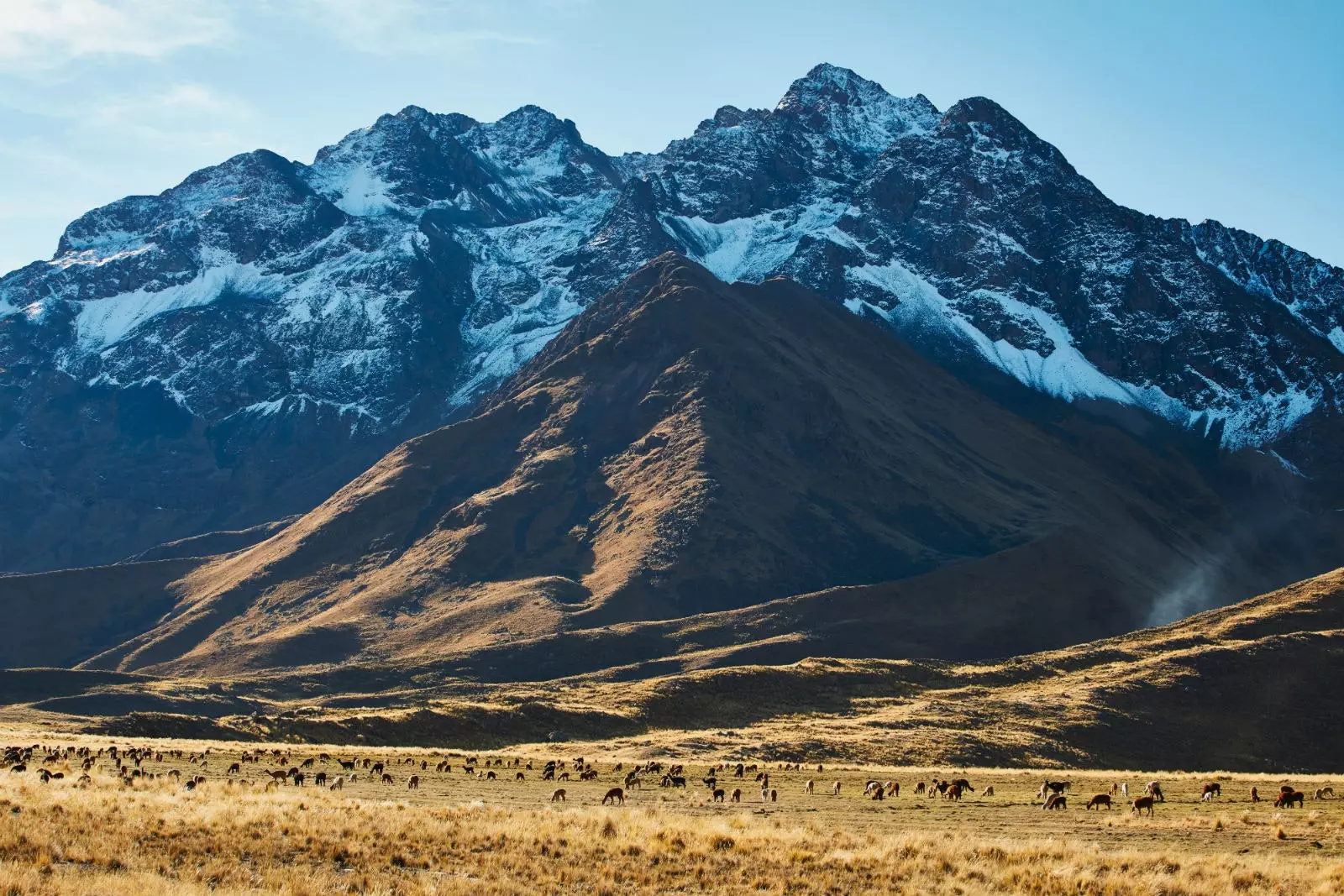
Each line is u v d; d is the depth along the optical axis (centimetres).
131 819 5531
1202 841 6675
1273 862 5706
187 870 4884
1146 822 7431
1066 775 11875
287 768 10481
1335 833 6856
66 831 5250
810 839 6019
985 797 9288
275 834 5466
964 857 5744
